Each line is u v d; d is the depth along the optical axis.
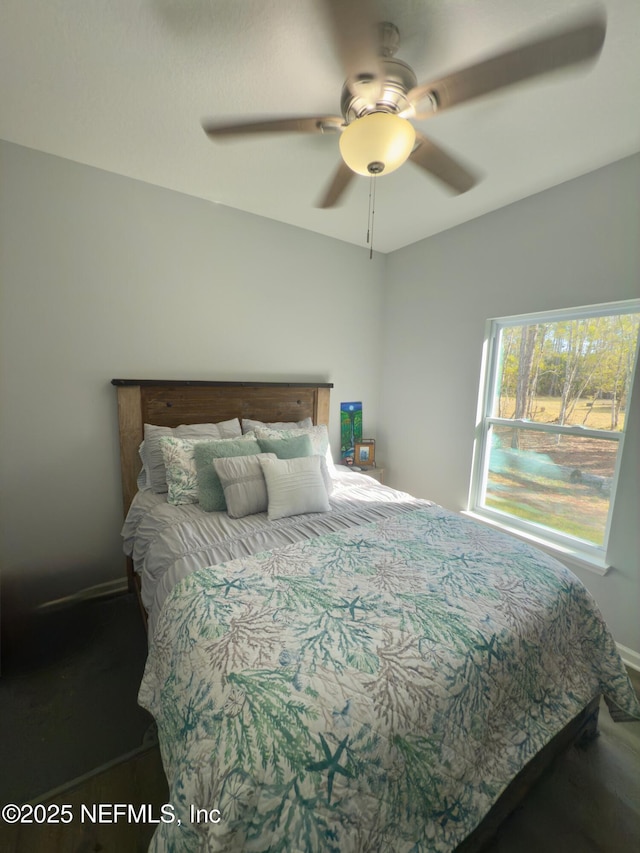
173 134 1.74
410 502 2.16
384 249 3.28
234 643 0.99
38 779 1.28
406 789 0.83
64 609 2.12
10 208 1.87
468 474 2.78
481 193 2.22
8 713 1.53
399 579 1.31
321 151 1.86
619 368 2.00
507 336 2.55
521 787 1.13
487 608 1.17
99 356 2.19
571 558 2.13
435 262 2.91
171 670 1.06
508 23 1.14
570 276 2.08
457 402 2.82
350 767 0.76
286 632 1.03
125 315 2.24
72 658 1.82
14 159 1.86
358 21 1.10
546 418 2.36
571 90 1.39
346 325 3.23
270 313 2.79
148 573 1.57
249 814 0.69
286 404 2.90
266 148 1.84
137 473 2.32
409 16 1.11
